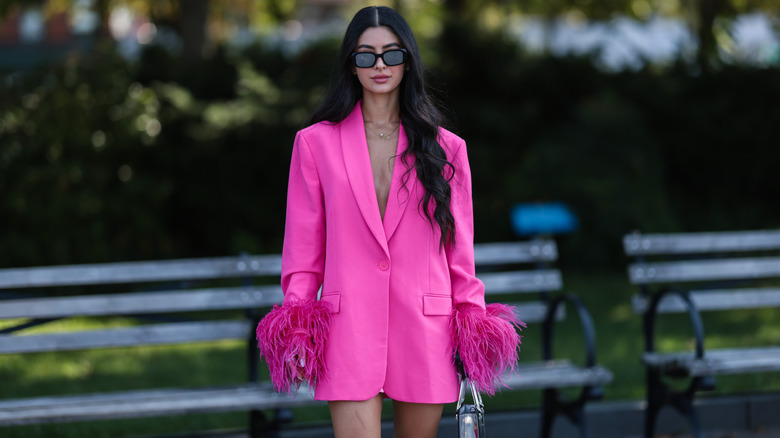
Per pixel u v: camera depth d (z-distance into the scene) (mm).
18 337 12945
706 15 36281
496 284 14828
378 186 8805
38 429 15320
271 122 33688
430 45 36969
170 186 32594
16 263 29656
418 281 8656
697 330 13008
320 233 8875
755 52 37188
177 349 22359
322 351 8508
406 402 8742
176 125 33250
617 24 40750
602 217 30344
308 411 16406
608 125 31188
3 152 29734
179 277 13758
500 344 8648
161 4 39281
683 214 36531
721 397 15688
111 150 31328
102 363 20703
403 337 8602
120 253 31781
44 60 31781
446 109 9648
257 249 33406
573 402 13141
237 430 14109
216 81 35531
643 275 15039
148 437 13922
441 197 8578
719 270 15258
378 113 8984
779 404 15664
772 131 35781
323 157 8789
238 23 47312
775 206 36969
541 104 36469
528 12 44719
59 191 30141
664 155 36281
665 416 15398
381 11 8805
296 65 36594
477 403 8594
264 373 19312
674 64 37062
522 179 31703
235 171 33812
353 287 8547
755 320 24312
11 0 37281
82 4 39469
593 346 13188
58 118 30266
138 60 33500
